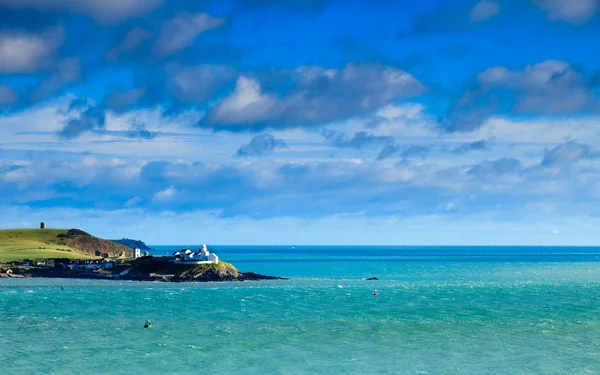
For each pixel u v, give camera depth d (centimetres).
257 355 8000
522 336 9306
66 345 8581
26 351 8188
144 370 7231
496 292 16088
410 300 14125
